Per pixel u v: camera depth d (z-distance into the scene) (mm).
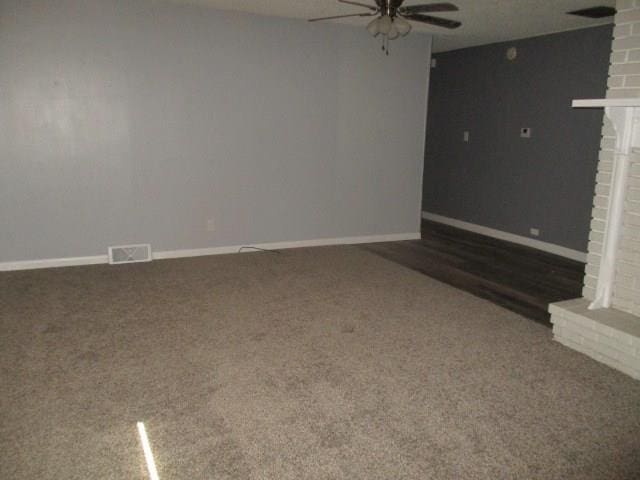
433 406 2432
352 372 2760
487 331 3357
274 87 5242
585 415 2371
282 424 2268
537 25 5223
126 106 4688
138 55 4648
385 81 5766
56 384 2570
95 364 2795
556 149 5641
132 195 4867
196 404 2416
